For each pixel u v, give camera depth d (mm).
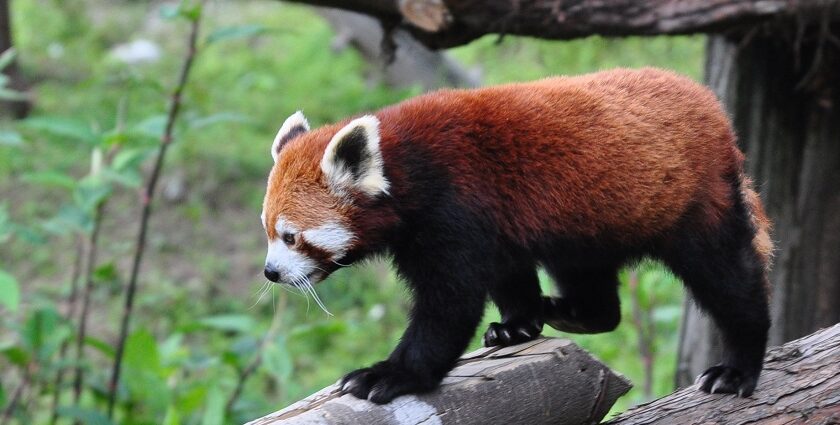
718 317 7309
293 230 6859
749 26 9031
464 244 6719
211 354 14711
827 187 9984
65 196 18281
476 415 6523
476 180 6781
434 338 6730
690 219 7133
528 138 6871
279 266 6922
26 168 18875
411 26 9633
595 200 6898
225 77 23359
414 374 6566
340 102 21750
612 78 7328
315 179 6867
